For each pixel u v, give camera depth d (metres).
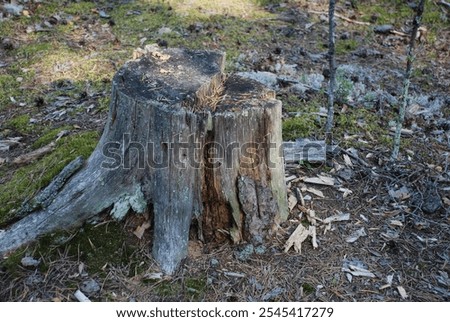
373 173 4.22
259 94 3.35
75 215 3.38
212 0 7.59
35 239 3.37
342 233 3.64
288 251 3.46
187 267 3.29
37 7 7.07
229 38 6.57
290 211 3.75
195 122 3.05
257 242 3.45
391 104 5.31
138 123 3.17
